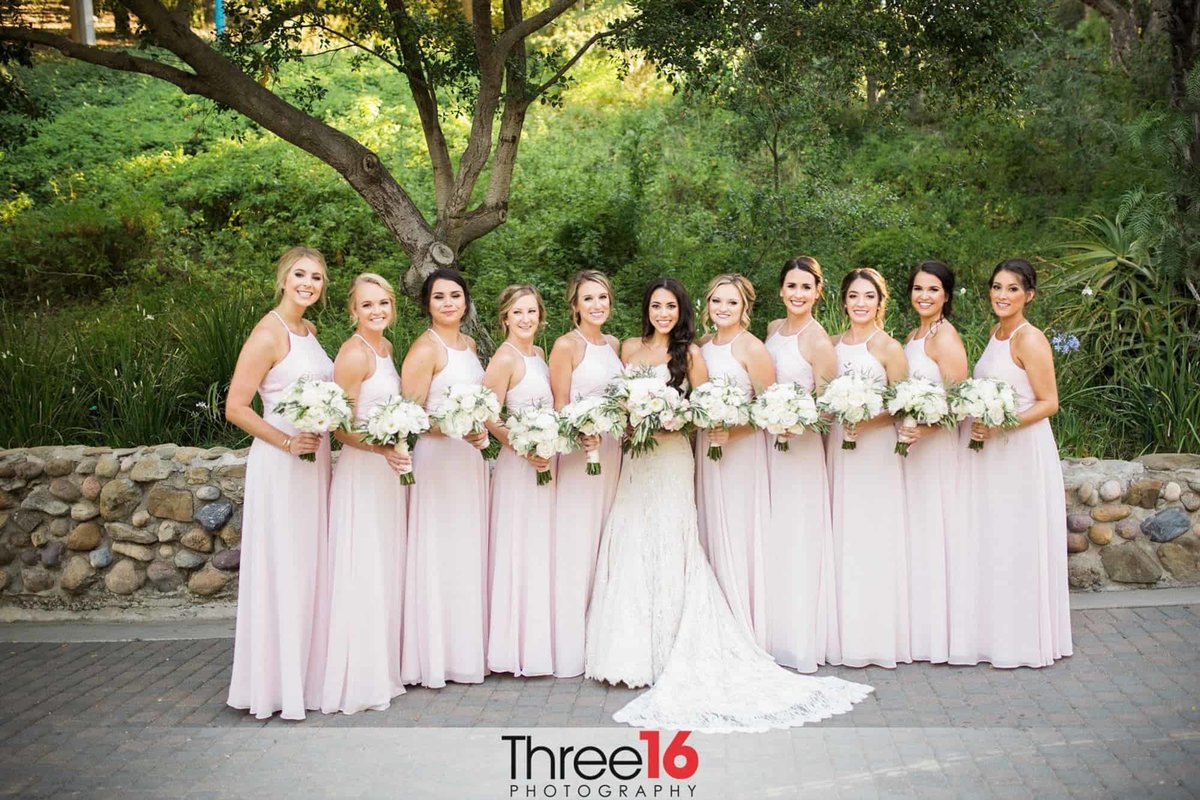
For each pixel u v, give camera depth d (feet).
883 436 15.94
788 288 16.07
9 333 24.39
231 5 24.90
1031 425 15.85
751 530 16.15
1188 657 15.74
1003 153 36.73
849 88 25.17
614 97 43.57
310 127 23.79
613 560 15.98
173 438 21.79
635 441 15.15
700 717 14.14
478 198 34.50
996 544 15.87
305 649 14.80
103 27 52.42
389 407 14.30
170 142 40.57
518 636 15.90
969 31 23.15
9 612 19.33
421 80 25.91
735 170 36.24
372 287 14.97
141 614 19.15
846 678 15.67
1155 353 22.43
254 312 24.59
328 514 15.12
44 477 19.29
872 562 15.98
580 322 16.24
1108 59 38.29
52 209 35.37
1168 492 18.62
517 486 15.78
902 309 29.22
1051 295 25.46
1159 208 23.02
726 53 24.67
